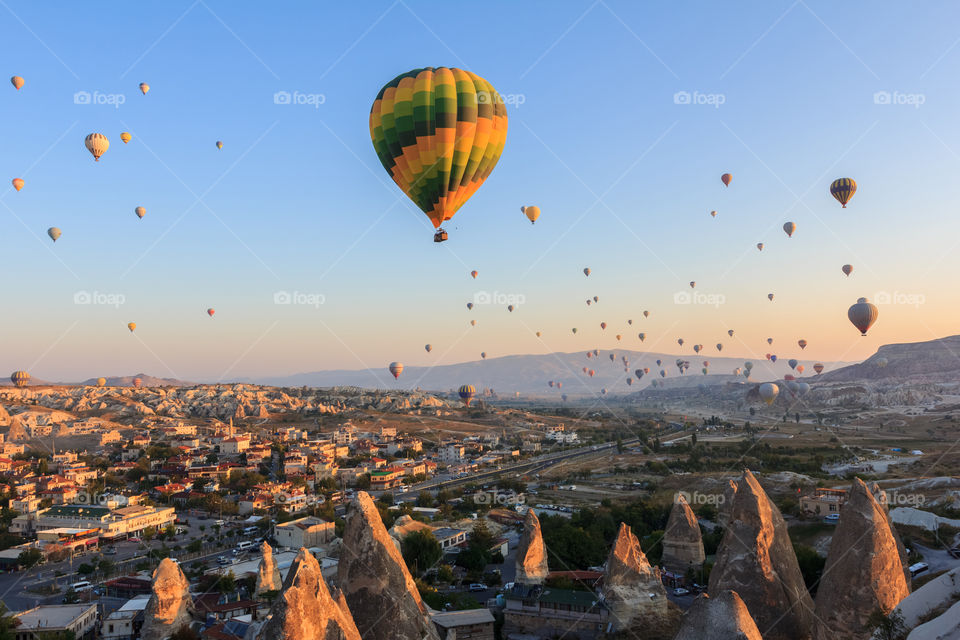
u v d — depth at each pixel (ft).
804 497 323.57
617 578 186.80
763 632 131.95
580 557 266.57
